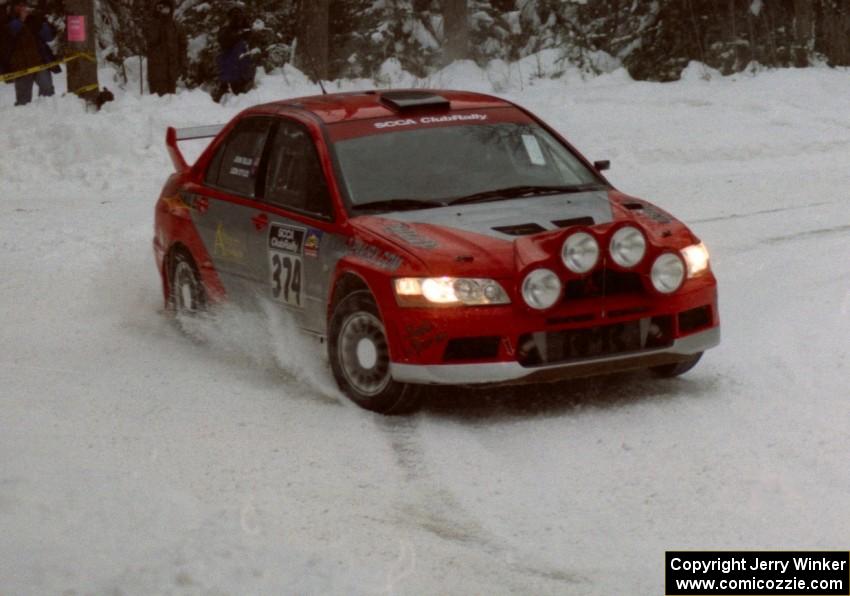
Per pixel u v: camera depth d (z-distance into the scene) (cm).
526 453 865
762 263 1487
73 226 1897
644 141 2577
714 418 918
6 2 3180
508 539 720
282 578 647
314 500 787
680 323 956
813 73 3209
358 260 967
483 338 909
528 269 902
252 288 1119
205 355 1169
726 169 2333
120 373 1112
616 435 891
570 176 1071
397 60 3628
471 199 1016
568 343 922
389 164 1043
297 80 3259
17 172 2428
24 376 1111
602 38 3850
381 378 959
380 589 643
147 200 2156
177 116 2705
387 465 852
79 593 630
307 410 981
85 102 2864
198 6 3553
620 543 707
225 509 763
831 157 2406
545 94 3119
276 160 1110
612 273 939
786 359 1067
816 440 859
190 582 640
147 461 866
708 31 3684
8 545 693
